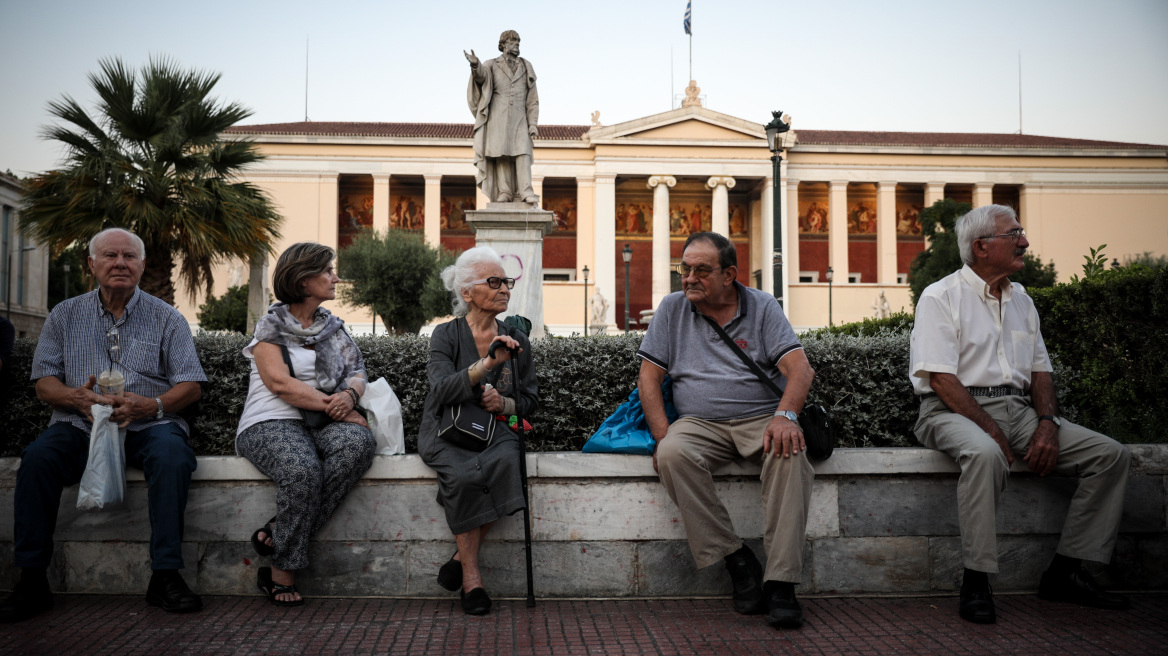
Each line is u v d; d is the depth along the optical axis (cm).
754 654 310
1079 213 4866
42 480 363
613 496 399
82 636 328
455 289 409
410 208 4922
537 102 1073
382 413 407
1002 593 402
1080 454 378
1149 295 500
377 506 396
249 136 4534
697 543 369
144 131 1416
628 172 4653
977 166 4822
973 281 408
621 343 464
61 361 393
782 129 1767
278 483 371
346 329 430
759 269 4866
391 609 373
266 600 385
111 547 395
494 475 366
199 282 1556
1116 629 338
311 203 4578
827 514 402
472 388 379
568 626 348
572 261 4947
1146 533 409
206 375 439
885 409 450
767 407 389
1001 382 404
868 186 4988
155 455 370
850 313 4662
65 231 1367
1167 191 4862
